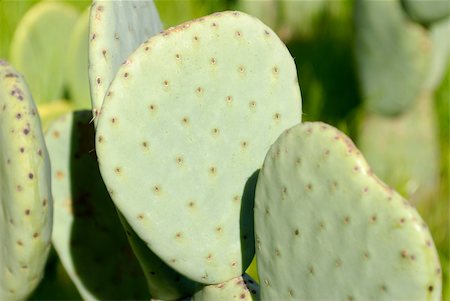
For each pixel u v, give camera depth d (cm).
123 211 174
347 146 164
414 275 161
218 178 178
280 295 174
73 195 202
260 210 174
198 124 175
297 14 337
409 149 298
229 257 180
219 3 349
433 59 292
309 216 168
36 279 186
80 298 241
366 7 288
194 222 177
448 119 324
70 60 250
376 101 297
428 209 297
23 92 177
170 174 175
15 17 330
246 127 178
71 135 199
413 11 281
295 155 169
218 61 175
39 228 180
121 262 205
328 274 168
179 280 187
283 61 179
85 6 350
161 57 172
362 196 163
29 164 176
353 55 313
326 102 330
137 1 186
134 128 172
